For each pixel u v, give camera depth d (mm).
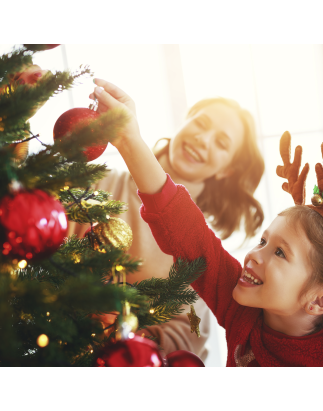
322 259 564
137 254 1142
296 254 569
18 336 371
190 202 626
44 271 442
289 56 1334
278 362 599
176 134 1215
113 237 509
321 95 1354
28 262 344
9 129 347
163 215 584
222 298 681
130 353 345
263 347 621
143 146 533
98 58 1252
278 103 1335
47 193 337
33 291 309
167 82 1274
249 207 1248
